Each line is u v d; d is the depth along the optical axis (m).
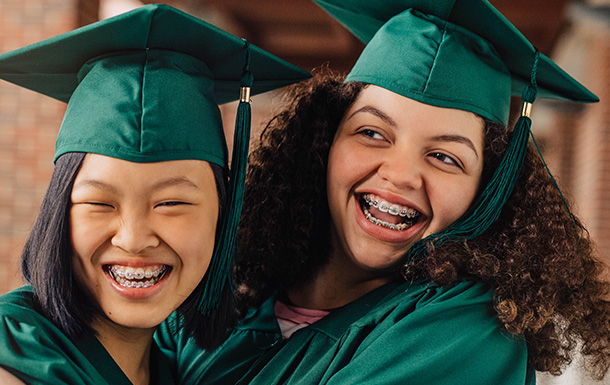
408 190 1.38
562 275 1.41
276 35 4.39
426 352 1.25
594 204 5.13
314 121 1.58
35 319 1.18
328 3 1.58
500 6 3.40
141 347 1.34
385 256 1.43
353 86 1.48
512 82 1.56
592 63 5.52
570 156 7.33
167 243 1.21
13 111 3.60
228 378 1.45
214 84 1.44
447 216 1.40
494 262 1.37
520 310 1.33
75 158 1.18
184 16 1.21
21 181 3.59
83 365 1.18
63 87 1.39
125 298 1.21
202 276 1.29
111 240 1.18
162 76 1.23
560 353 1.56
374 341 1.28
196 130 1.24
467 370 1.26
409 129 1.37
